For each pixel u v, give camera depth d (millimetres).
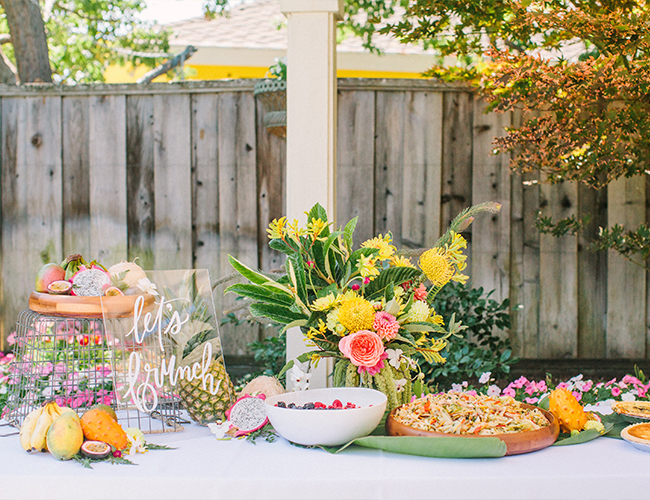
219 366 1709
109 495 1259
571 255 3299
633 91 2229
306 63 2127
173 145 3371
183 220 3391
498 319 3129
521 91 2434
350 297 1588
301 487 1237
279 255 3379
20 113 3369
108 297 1581
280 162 3346
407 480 1235
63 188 3391
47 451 1427
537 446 1379
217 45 5473
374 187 3350
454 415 1488
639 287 3271
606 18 2172
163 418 1642
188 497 1250
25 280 3400
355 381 1666
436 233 3342
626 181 3242
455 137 3314
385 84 3303
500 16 2654
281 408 1423
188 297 1697
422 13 2744
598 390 2486
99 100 3365
